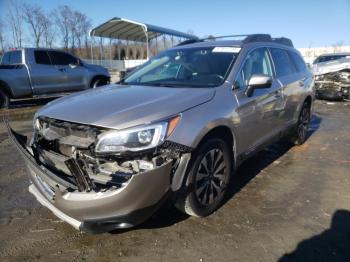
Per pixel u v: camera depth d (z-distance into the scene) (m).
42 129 3.14
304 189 4.09
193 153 2.99
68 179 2.82
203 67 3.91
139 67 4.67
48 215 3.46
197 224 3.28
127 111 2.80
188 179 3.01
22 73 10.10
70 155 2.87
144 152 2.61
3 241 3.01
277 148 5.81
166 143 2.71
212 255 2.82
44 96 10.73
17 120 8.44
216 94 3.37
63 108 3.08
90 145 2.66
